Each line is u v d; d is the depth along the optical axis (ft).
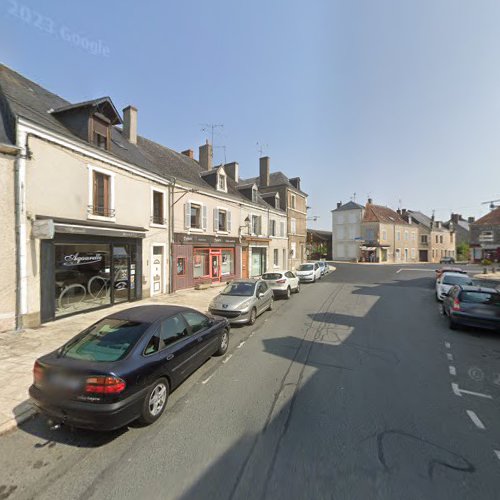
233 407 13.11
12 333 22.88
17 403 13.12
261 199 77.92
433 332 25.09
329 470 9.29
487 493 8.41
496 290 25.81
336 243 147.95
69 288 28.50
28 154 24.45
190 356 15.02
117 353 11.76
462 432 11.27
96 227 30.66
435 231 165.17
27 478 9.07
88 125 30.83
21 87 31.35
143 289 38.70
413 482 8.79
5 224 23.15
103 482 8.89
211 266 53.93
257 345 21.76
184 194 44.78
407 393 14.35
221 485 8.73
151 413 11.87
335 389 14.78
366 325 27.48
